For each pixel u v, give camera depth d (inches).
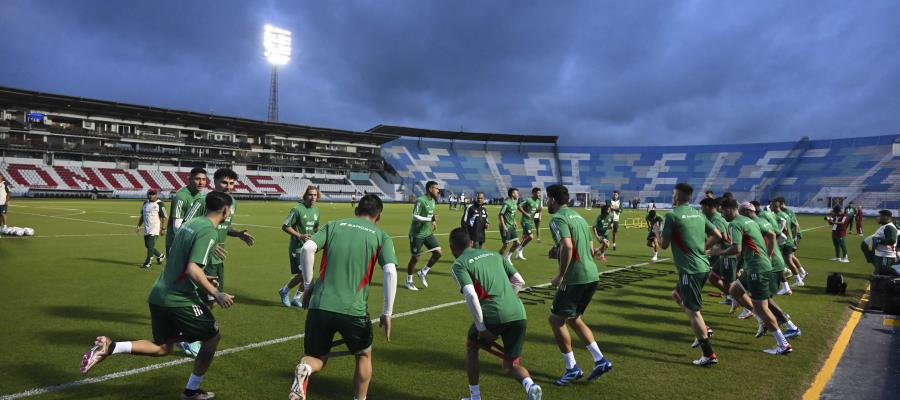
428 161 3430.1
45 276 409.1
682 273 219.1
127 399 172.6
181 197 282.7
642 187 3107.8
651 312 318.7
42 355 214.1
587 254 200.4
